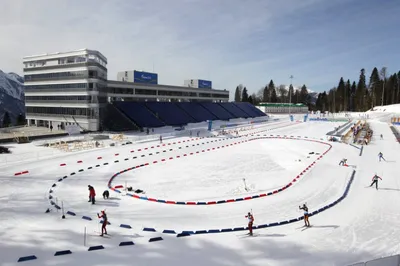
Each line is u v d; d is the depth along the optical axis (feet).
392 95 508.12
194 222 58.65
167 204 69.21
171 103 282.36
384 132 217.97
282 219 60.85
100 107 206.80
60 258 42.42
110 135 182.50
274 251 46.83
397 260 38.32
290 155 133.69
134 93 262.26
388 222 60.03
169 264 41.88
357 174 99.60
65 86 209.87
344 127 264.93
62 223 55.57
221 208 67.15
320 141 176.86
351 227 57.31
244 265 42.16
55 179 88.69
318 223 59.11
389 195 77.77
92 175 94.48
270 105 495.82
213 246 48.11
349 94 590.55
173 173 99.45
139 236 50.98
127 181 88.79
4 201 68.03
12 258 41.98
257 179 92.73
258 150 146.72
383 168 107.86
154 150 142.51
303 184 87.20
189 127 241.35
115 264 41.32
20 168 100.53
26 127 223.71
